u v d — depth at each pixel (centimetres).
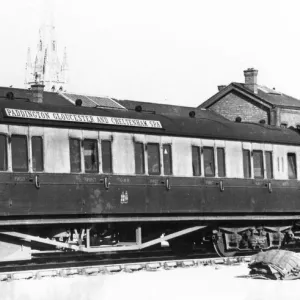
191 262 2533
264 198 2900
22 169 2209
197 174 2681
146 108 5347
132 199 2472
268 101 5247
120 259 2598
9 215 2167
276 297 1853
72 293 1883
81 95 5112
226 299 1834
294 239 3070
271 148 2964
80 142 2361
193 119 2775
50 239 2362
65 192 2297
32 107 2288
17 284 1995
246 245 2891
